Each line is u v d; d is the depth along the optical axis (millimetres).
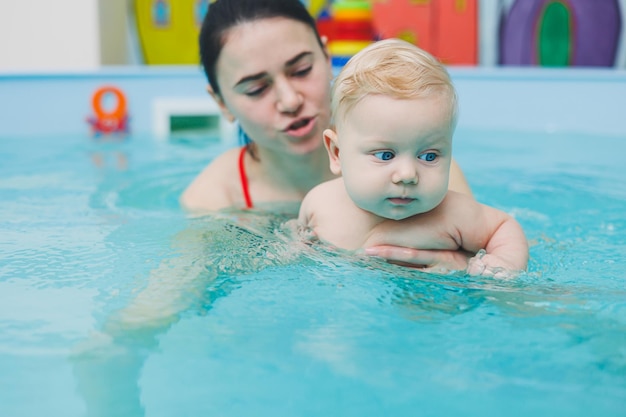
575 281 1420
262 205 2082
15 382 1041
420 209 1476
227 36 1824
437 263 1517
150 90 3561
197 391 1014
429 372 1054
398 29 4855
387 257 1515
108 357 1109
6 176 2523
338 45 4074
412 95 1399
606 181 2453
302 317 1235
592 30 4824
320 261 1501
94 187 2350
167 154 3035
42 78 3521
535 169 2660
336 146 1616
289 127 1835
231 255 1523
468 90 3572
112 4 4656
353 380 1034
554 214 2037
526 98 3537
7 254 1565
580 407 964
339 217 1609
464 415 946
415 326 1200
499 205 2148
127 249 1588
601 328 1188
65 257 1541
